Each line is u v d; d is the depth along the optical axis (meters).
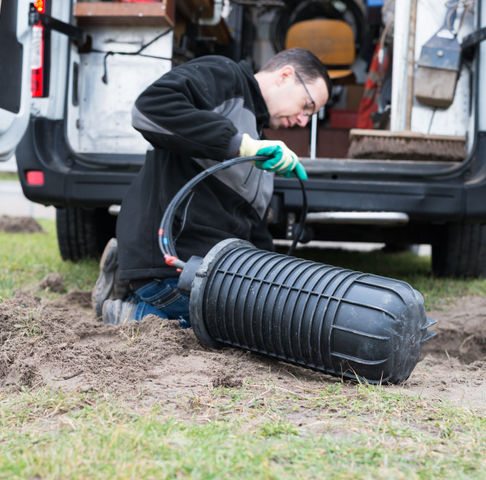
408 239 4.31
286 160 2.20
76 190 3.40
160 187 2.39
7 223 7.16
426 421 1.63
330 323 1.88
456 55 3.49
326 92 2.52
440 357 2.90
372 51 5.75
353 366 1.88
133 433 1.40
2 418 1.55
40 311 2.32
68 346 2.04
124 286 2.81
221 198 2.43
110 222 4.62
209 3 4.18
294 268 2.03
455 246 4.25
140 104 2.16
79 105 3.64
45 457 1.27
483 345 2.93
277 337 1.97
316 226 4.09
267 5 4.95
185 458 1.29
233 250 2.16
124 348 2.10
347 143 4.57
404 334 1.87
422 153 3.50
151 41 3.59
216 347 2.19
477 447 1.43
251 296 2.02
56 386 1.75
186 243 2.35
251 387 1.87
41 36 3.34
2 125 2.52
